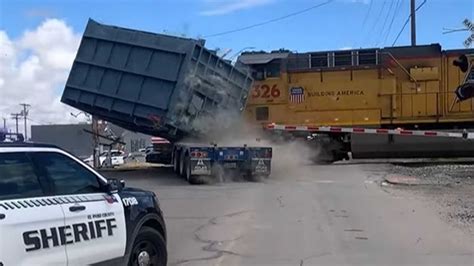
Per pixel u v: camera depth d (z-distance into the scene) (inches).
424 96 935.7
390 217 461.4
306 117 951.0
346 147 943.0
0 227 193.3
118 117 818.2
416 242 370.9
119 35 783.7
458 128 940.0
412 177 735.7
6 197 204.1
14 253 196.4
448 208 495.2
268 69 960.3
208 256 341.4
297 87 952.3
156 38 760.3
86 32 812.0
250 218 467.2
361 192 615.8
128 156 2011.6
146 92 767.7
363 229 415.5
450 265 312.0
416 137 916.6
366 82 943.7
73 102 842.2
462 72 930.7
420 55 939.3
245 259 333.1
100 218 240.5
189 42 742.5
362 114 942.4
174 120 760.3
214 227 430.9
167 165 1126.4
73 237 223.3
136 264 268.2
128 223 258.2
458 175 749.3
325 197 579.5
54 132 1891.0
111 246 245.0
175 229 424.2
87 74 814.5
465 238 379.2
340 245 366.0
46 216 212.2
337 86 947.3
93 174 249.4
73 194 233.6
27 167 218.2
